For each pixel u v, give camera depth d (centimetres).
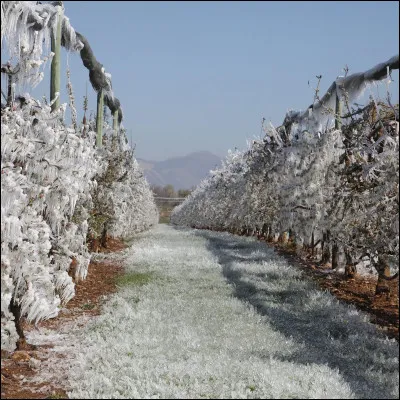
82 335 902
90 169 1266
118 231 2450
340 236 1371
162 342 875
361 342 923
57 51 1208
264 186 2814
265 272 1642
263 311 1153
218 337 930
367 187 1225
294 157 2191
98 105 1867
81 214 1228
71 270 1332
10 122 822
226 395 648
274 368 748
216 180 4547
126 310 1082
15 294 759
